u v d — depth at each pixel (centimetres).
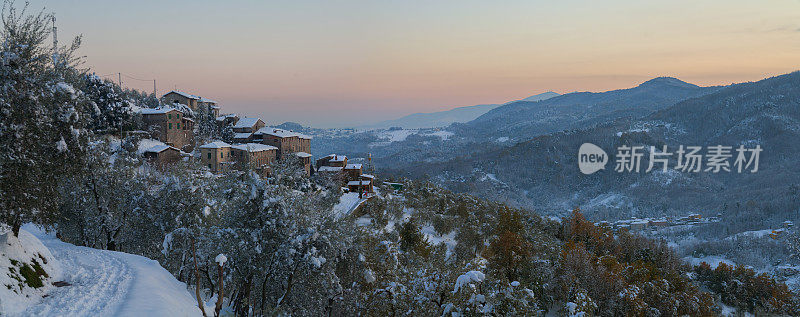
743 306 10306
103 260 2748
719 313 8431
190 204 3222
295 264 2552
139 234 3328
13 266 1911
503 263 5544
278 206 2467
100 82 9331
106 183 3462
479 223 9162
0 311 1593
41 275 2103
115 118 9456
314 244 2641
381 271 3516
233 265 2494
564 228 11475
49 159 2072
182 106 12738
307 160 11838
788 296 9856
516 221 7231
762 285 10875
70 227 3516
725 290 11012
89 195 3416
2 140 1841
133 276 2419
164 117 10481
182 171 3372
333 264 2773
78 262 2616
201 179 3416
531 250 6275
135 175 3656
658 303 6906
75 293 2034
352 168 12112
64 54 2136
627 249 11250
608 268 7825
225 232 2459
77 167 2250
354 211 6800
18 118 1883
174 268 3153
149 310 1906
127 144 8050
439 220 7481
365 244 3553
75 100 2164
